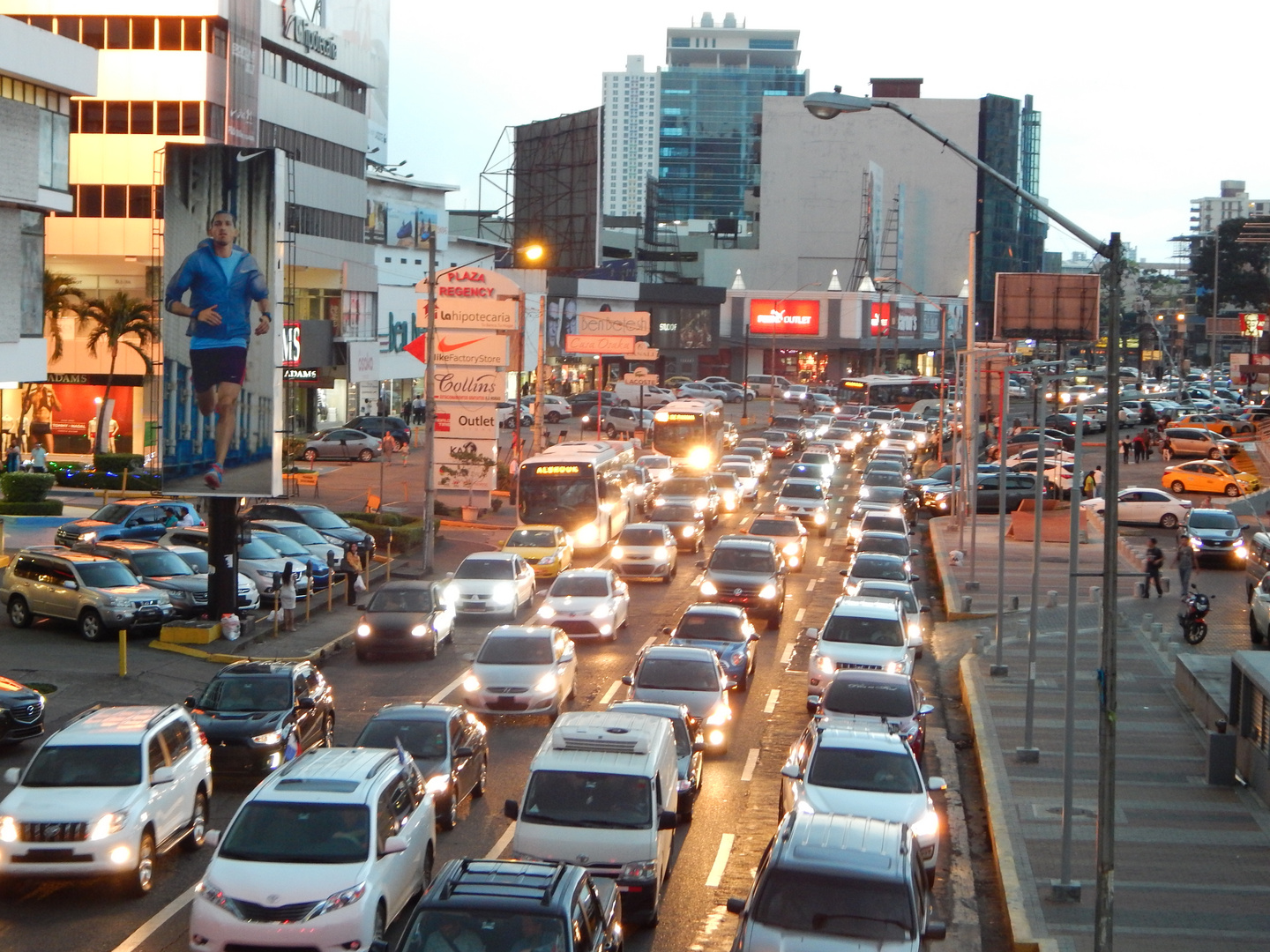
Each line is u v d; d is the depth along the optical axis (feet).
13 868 55.57
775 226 570.05
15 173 153.48
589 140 329.72
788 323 467.93
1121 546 174.09
